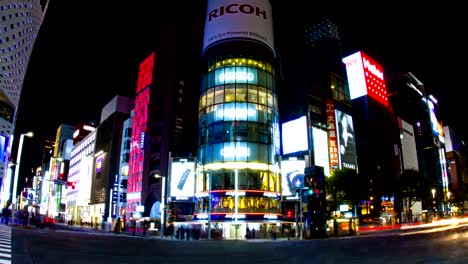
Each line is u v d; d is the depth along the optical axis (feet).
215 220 225.15
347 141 424.05
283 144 389.19
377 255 77.46
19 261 59.26
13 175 451.94
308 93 401.29
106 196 406.21
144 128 380.37
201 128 260.01
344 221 247.29
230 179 232.94
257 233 192.24
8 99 146.00
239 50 261.03
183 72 360.07
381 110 577.02
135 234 208.74
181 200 254.27
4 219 238.48
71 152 611.88
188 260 72.13
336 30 500.33
